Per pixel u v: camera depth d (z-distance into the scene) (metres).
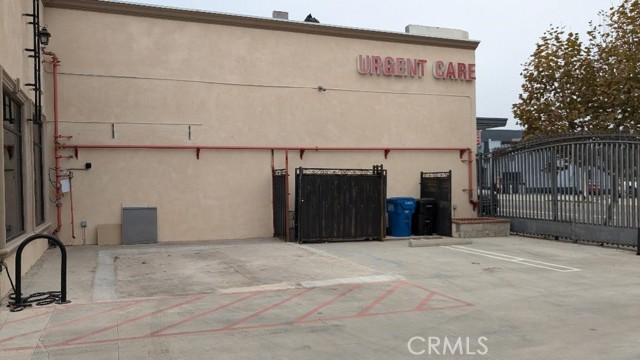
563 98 19.77
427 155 17.72
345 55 16.59
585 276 9.82
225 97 15.07
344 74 16.58
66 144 13.46
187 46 14.68
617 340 6.01
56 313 7.04
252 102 15.38
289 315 7.06
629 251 12.91
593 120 19.00
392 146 17.19
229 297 8.06
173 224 14.47
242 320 6.80
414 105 17.55
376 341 5.98
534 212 15.88
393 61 17.19
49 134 13.21
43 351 5.55
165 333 6.22
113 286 8.76
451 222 15.88
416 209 16.38
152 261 11.25
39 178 12.03
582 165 14.22
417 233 16.34
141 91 14.20
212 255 12.05
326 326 6.55
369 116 16.89
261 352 5.58
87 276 9.51
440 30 18.19
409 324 6.67
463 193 18.27
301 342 5.93
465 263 11.20
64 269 7.64
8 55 8.59
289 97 15.81
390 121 17.19
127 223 13.77
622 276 9.82
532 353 5.58
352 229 14.64
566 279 9.54
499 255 12.34
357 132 16.70
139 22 14.21
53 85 13.26
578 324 6.67
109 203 13.87
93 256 11.77
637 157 12.66
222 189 14.99
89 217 13.69
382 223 14.96
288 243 14.12
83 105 13.65
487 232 15.98
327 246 13.73
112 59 13.94
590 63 19.19
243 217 15.21
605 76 18.69
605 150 13.52
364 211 14.80
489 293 8.41
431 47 17.86
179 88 14.58
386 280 9.35
